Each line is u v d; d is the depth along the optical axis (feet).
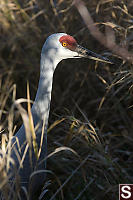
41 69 22.29
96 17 30.30
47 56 22.17
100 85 30.53
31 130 19.29
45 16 31.50
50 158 25.39
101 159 23.50
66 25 31.63
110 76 28.37
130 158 27.22
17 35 31.73
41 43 32.07
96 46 29.99
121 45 26.17
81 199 24.07
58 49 22.38
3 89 29.19
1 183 18.22
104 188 24.08
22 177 20.86
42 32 32.45
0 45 32.60
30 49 32.63
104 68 29.04
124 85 25.99
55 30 31.53
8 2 31.50
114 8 29.27
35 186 21.89
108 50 29.04
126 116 29.22
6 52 33.27
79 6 18.22
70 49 22.86
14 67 32.09
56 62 22.76
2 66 32.78
